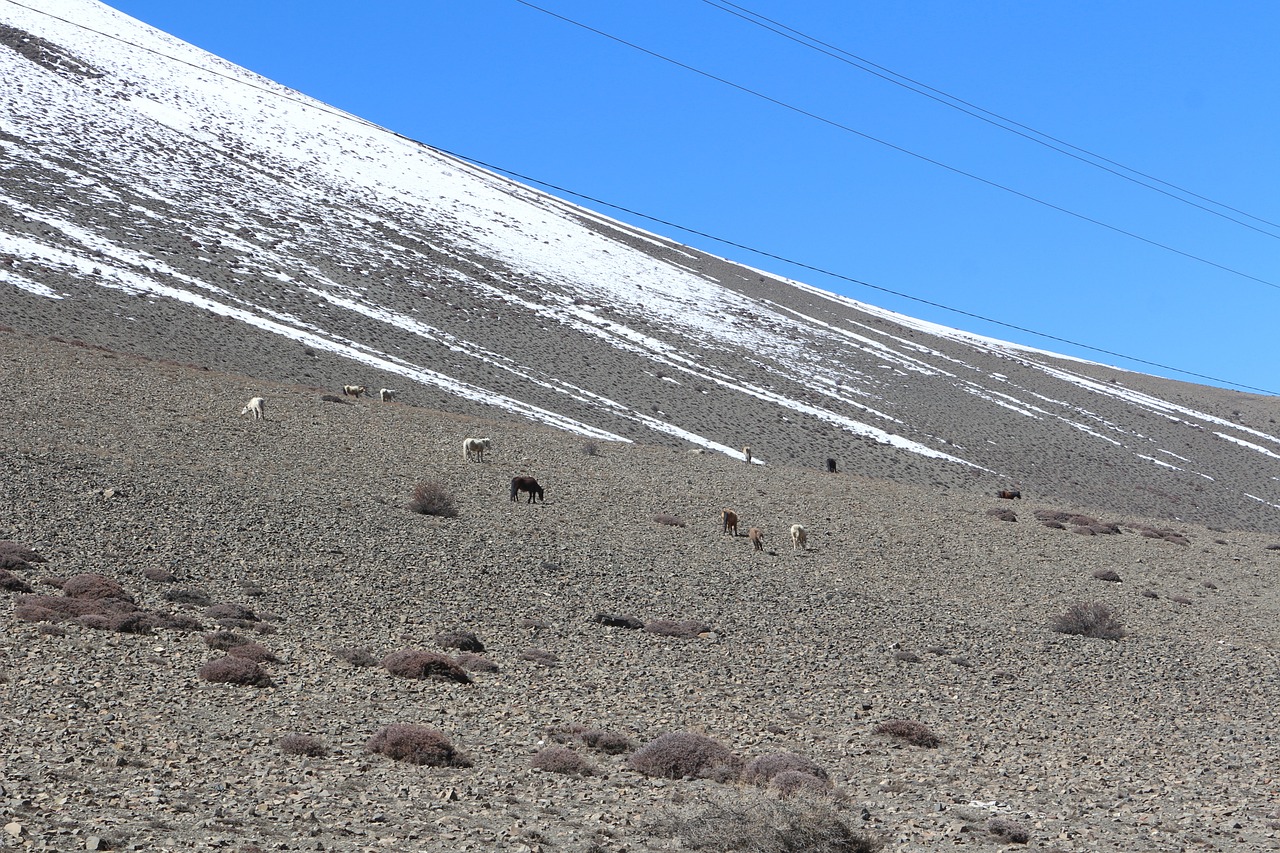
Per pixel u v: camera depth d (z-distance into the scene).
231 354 70.06
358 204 132.62
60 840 10.45
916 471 90.19
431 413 61.47
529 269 129.00
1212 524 95.75
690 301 138.00
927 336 156.62
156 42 176.00
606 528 40.22
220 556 27.53
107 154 114.94
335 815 12.48
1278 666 33.53
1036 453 107.12
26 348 53.53
